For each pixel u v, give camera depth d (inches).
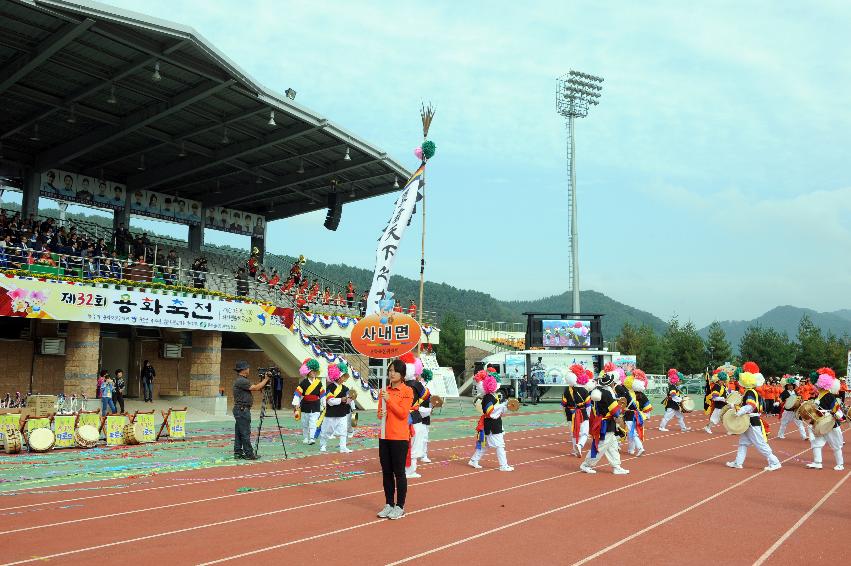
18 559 279.0
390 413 367.9
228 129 1114.1
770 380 1300.4
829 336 3002.0
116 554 287.6
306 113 1031.0
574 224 2033.7
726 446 773.3
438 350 2930.6
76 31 755.4
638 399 698.8
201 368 1082.7
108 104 1011.9
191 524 345.1
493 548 304.2
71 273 973.2
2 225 1010.7
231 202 1530.5
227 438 761.6
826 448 772.6
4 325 965.2
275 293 1352.1
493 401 561.9
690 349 2751.0
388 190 1401.3
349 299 1581.0
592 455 554.9
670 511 395.2
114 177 1370.6
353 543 309.4
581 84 2057.1
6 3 711.1
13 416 620.1
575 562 284.5
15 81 870.4
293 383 1348.4
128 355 1154.7
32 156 1220.5
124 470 525.3
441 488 468.1
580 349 1760.6
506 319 7539.4
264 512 376.5
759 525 361.7
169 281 1082.1
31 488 446.6
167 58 830.5
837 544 322.7
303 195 1503.4
